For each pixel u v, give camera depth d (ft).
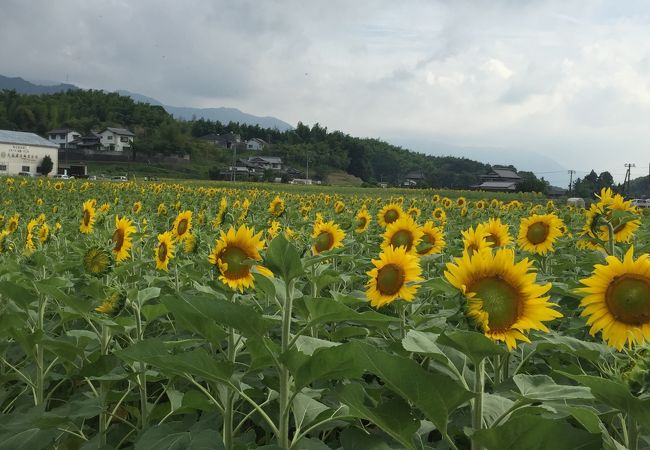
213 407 4.13
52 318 7.04
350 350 2.80
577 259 9.87
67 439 4.83
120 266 5.84
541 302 2.89
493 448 2.51
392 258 4.85
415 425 2.85
